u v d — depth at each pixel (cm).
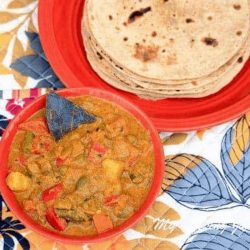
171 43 61
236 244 57
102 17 62
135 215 54
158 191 54
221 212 58
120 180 55
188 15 62
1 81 63
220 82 61
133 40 61
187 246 57
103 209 54
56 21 63
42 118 56
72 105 55
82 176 54
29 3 66
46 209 53
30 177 55
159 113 60
